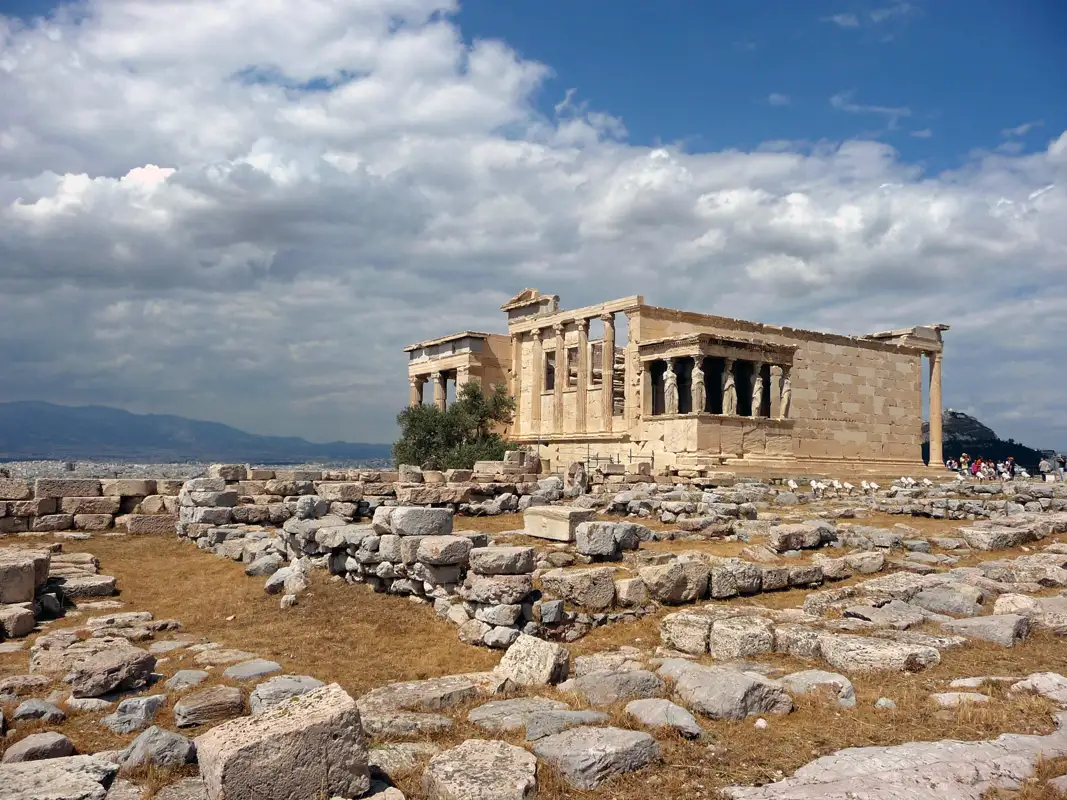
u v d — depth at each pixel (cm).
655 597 1675
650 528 2489
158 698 1113
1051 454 10931
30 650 1437
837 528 2459
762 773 864
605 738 901
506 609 1469
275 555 2192
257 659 1360
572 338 5853
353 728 818
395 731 988
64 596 1895
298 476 3509
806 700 1089
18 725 1048
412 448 5628
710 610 1540
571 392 5825
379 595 1817
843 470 5409
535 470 3647
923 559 2161
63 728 1058
